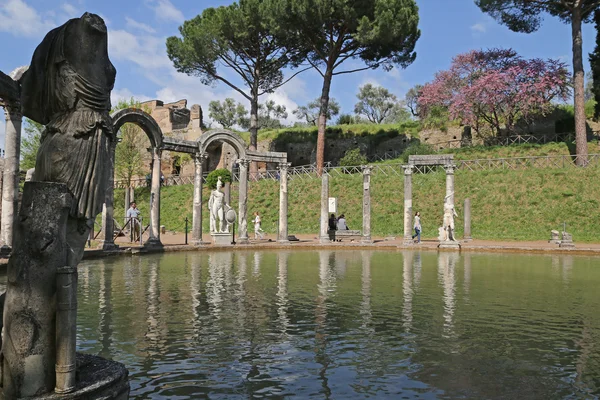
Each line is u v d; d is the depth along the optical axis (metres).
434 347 6.96
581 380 5.66
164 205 42.03
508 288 12.30
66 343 4.02
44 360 4.01
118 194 45.69
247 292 11.32
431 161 28.02
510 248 24.53
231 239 27.11
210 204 26.59
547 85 43.97
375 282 13.22
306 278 13.88
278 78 48.84
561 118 46.84
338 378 5.68
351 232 30.64
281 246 25.97
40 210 4.09
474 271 15.99
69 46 4.44
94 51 4.52
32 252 4.03
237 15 41.75
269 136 56.31
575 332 7.86
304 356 6.50
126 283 12.54
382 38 39.16
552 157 38.31
